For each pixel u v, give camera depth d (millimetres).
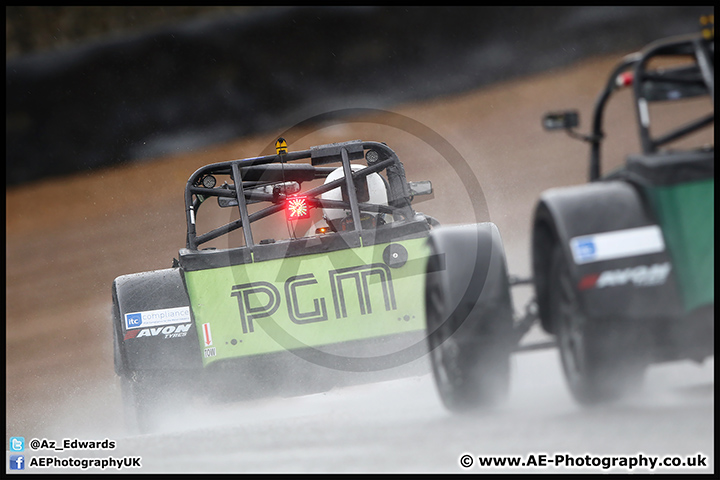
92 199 86625
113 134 94188
